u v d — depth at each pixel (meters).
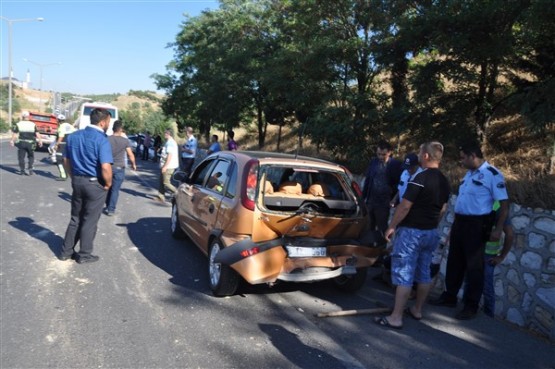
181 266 5.86
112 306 4.42
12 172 13.80
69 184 12.21
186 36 23.88
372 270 6.55
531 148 8.88
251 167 4.75
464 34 6.60
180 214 6.82
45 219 7.86
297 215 4.58
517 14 6.20
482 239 4.66
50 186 11.60
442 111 8.04
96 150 5.40
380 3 8.52
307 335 4.11
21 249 6.04
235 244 4.53
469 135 7.71
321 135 9.38
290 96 10.95
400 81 8.82
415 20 7.28
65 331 3.83
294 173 5.76
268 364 3.53
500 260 4.80
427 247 4.46
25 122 13.30
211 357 3.57
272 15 15.60
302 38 10.30
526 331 4.65
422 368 3.67
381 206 6.43
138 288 4.96
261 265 4.41
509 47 6.63
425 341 4.19
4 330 3.77
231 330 4.09
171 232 7.55
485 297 4.94
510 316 4.98
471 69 7.55
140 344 3.69
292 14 11.48
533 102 6.41
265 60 15.32
